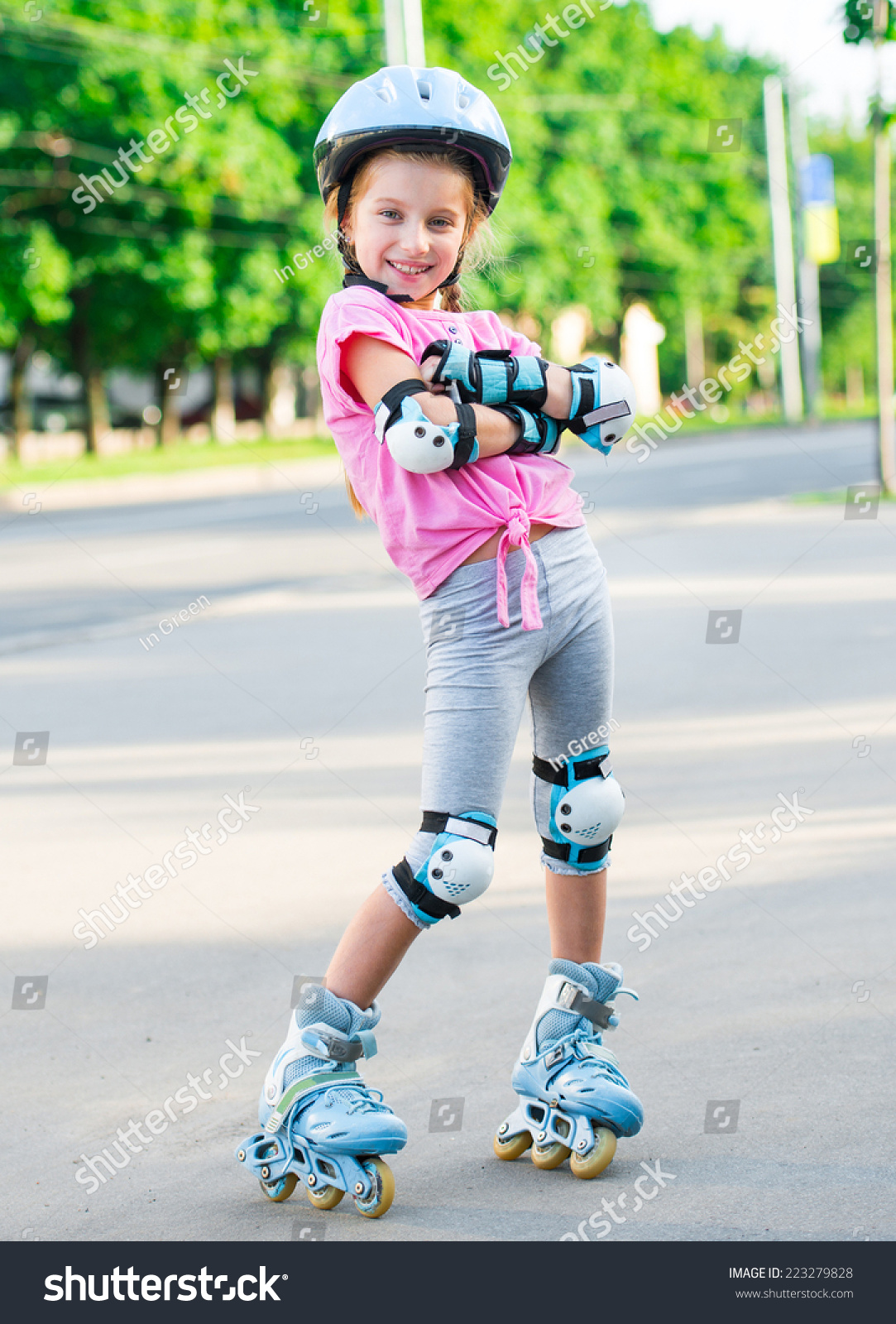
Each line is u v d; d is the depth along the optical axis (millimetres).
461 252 3035
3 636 11758
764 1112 3189
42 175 33219
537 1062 3010
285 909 4855
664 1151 3029
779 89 50438
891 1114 3152
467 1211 2816
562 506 2883
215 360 45125
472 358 2730
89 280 36812
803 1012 3785
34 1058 3705
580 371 2836
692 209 56844
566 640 2889
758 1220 2730
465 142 2797
